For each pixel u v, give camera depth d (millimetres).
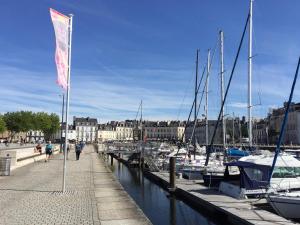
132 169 46750
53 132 158625
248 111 32125
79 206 14227
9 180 22250
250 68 31859
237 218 15016
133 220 12445
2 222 11398
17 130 143375
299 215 15977
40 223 11391
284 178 19891
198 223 17875
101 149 81062
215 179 24062
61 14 16203
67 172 28641
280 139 18531
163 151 47812
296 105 112438
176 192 24312
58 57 16188
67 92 17266
